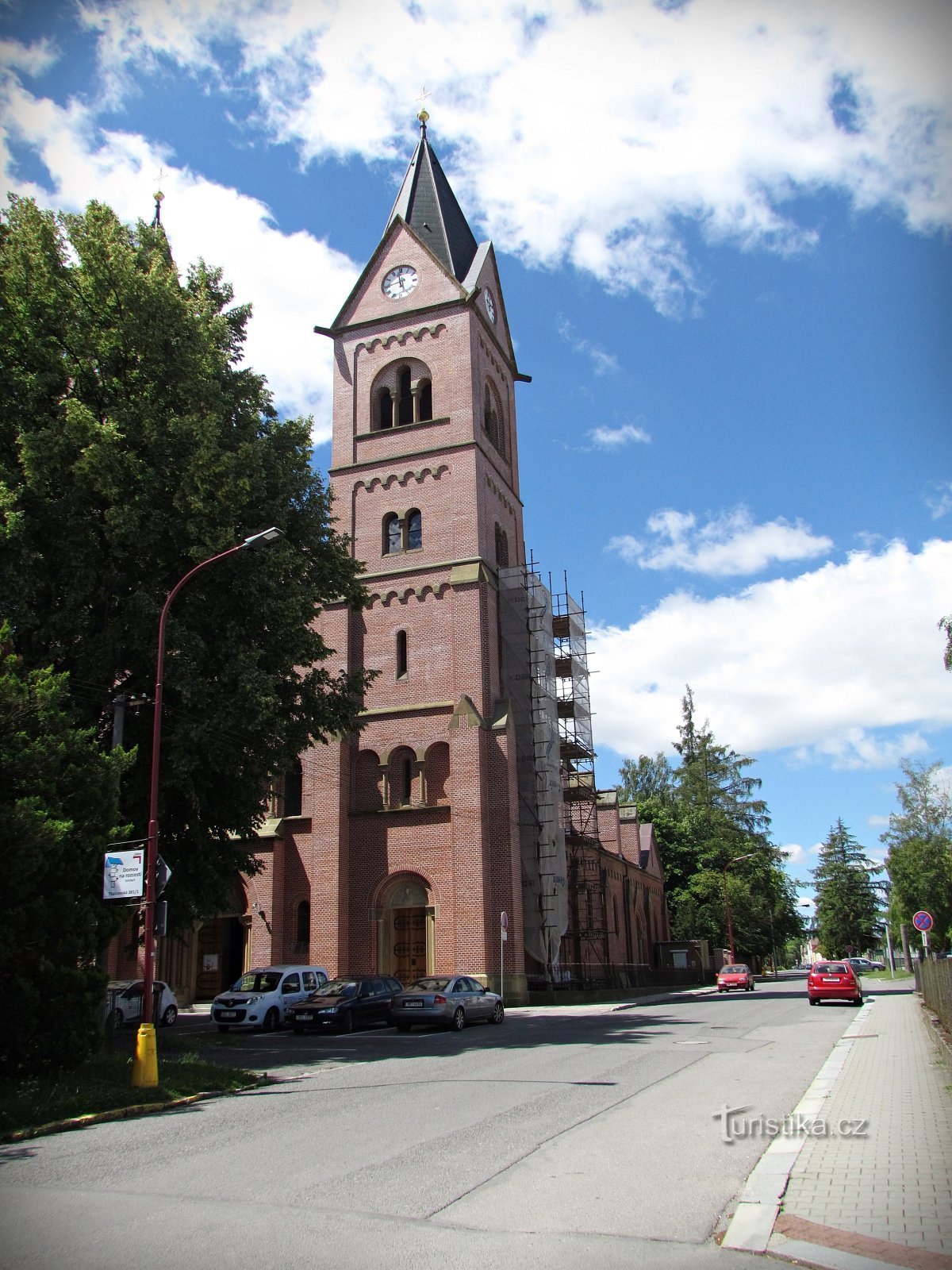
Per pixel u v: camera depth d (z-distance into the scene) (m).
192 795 23.89
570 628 55.19
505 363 52.97
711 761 94.31
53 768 16.45
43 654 23.45
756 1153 10.09
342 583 29.28
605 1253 7.00
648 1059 18.64
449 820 40.41
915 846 56.78
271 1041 26.53
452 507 44.59
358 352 48.91
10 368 23.42
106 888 16.70
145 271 26.89
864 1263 6.64
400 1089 15.47
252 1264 6.89
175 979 41.69
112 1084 15.58
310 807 42.28
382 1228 7.70
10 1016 15.27
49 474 22.03
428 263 48.69
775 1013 31.73
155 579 23.69
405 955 40.25
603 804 69.25
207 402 25.22
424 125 53.81
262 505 26.05
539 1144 10.68
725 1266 6.70
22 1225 8.06
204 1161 10.45
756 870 88.38
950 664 18.86
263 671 24.05
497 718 41.88
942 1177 8.74
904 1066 16.41
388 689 42.88
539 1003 40.44
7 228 25.33
